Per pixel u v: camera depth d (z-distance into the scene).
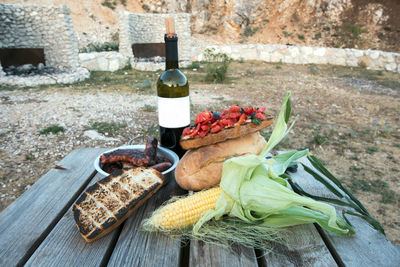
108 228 0.89
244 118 1.09
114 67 11.30
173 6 18.84
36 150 3.95
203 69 11.52
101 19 16.67
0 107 5.86
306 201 0.85
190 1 19.02
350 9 17.38
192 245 0.90
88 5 16.81
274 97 7.36
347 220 0.98
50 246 0.88
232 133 1.07
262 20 18.41
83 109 5.91
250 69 10.80
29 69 9.84
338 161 3.89
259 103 6.73
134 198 0.96
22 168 3.46
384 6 16.78
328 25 17.33
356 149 4.30
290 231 0.96
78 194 1.23
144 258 0.84
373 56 11.77
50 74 9.23
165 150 1.33
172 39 1.25
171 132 1.36
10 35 9.45
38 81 8.32
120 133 4.61
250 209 0.93
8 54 9.59
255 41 17.56
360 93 8.02
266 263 0.83
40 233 0.95
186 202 0.96
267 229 0.93
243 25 18.19
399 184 3.36
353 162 3.88
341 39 16.25
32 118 5.22
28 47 9.83
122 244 0.89
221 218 0.99
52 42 9.95
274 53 13.14
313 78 9.99
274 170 1.03
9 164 3.55
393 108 6.59
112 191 0.99
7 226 0.98
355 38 16.09
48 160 3.68
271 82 9.22
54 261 0.82
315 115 5.94
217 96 7.32
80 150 1.67
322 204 0.85
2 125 4.83
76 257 0.84
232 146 1.11
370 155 4.11
